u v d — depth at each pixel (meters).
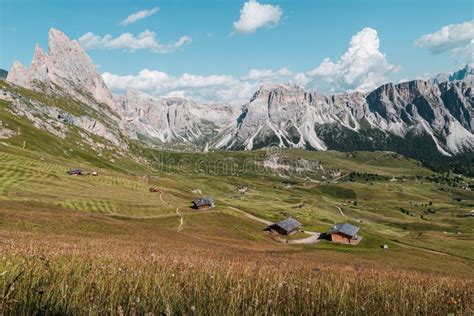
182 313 8.05
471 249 145.75
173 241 70.75
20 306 7.77
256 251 74.88
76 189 128.75
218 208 143.50
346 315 9.59
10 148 191.88
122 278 10.89
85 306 8.29
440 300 12.03
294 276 13.99
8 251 14.32
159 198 147.88
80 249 21.27
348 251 115.25
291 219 140.88
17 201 95.62
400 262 96.50
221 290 10.40
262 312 8.80
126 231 75.88
